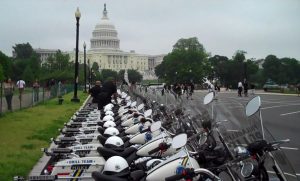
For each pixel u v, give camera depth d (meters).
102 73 149.50
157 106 10.50
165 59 140.00
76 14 32.72
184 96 9.95
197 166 5.00
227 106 6.67
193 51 130.12
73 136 9.31
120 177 5.37
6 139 12.75
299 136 14.10
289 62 124.81
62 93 46.19
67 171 6.52
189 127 7.25
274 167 4.75
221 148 5.50
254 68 116.56
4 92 22.83
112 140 7.21
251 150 4.68
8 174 8.18
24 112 22.30
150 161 5.96
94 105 21.69
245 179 4.64
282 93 61.34
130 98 18.09
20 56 162.50
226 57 129.00
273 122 18.64
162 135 6.64
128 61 186.38
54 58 127.38
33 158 9.86
